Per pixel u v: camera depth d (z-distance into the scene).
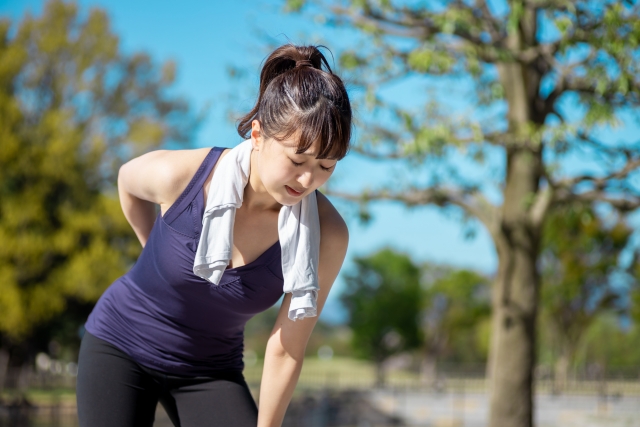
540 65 8.92
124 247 23.64
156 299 2.22
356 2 7.81
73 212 22.36
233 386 2.33
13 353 25.78
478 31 7.98
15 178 22.05
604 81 6.98
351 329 38.44
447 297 39.06
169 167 2.09
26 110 23.28
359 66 8.26
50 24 23.27
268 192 1.93
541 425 20.66
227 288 2.12
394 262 37.62
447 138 7.09
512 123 8.92
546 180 8.42
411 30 8.27
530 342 9.07
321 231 2.11
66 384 22.66
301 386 28.08
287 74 1.76
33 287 21.98
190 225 2.07
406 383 28.64
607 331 36.75
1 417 14.73
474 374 31.27
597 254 24.20
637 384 25.98
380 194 9.02
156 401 2.36
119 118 24.59
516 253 9.03
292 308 2.02
